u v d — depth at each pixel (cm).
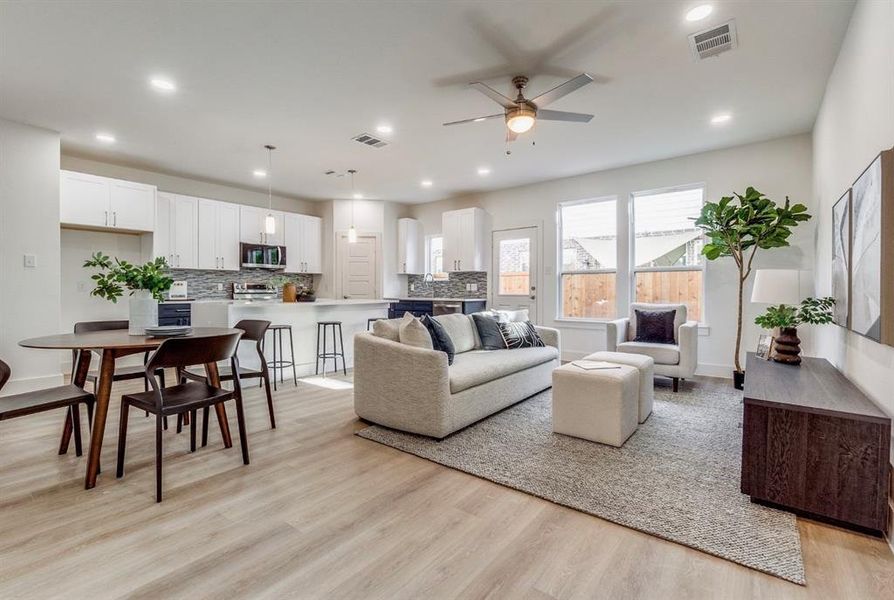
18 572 157
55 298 413
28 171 399
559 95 289
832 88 309
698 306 509
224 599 145
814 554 170
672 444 283
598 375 285
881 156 182
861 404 197
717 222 413
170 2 232
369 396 323
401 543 178
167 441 290
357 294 759
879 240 187
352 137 442
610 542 179
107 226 496
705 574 159
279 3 234
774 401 202
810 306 313
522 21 251
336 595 148
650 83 326
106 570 159
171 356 218
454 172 579
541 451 272
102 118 389
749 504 206
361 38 268
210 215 618
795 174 438
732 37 267
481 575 158
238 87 332
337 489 224
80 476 235
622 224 552
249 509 203
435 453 269
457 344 400
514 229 664
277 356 471
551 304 620
